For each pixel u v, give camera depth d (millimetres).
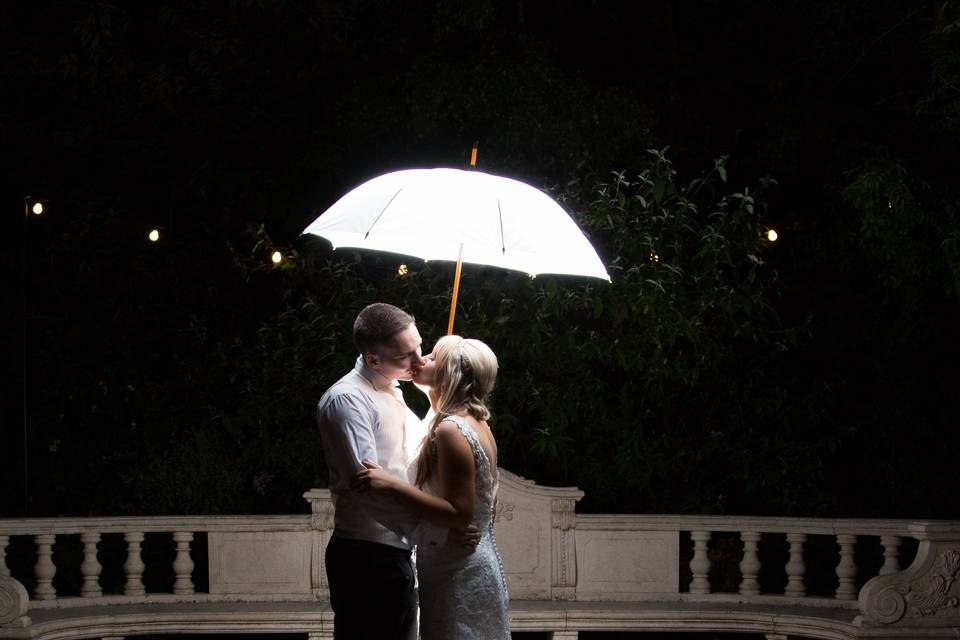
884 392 8039
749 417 7730
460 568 3957
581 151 8227
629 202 7344
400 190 4203
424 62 8094
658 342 6930
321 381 7137
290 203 8609
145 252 8211
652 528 6660
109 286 8195
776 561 7891
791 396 7691
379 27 8734
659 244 7113
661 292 6973
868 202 7109
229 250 8117
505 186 4148
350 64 8547
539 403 7031
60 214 8469
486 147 8242
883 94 8516
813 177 8617
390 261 8328
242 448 7438
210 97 8070
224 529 6520
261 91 8469
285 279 7855
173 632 6215
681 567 7523
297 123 8648
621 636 7508
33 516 7750
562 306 6988
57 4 8227
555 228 4062
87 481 7805
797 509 7449
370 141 8727
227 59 8211
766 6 8828
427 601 4000
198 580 7605
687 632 7488
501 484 6566
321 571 6488
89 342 8102
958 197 7453
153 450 7684
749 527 6652
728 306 7008
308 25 8008
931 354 7984
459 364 4012
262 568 6508
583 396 7176
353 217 4234
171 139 8531
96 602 6449
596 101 8125
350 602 4020
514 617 6227
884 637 5801
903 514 7953
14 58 7945
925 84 8211
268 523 6516
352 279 7355
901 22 7871
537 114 7961
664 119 8977
